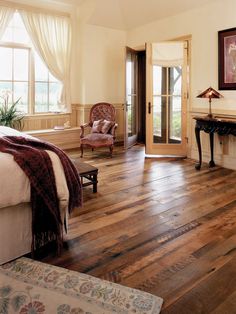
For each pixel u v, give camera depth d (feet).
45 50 19.63
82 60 21.17
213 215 10.02
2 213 6.88
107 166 16.37
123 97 23.35
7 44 18.69
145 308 5.72
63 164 7.50
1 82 18.93
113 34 22.02
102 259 7.39
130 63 21.39
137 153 19.94
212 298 6.01
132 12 20.13
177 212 10.27
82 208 10.55
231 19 15.26
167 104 18.66
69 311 5.63
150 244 8.13
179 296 6.06
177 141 18.88
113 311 5.65
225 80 15.78
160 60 18.16
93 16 20.12
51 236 7.71
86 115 21.68
